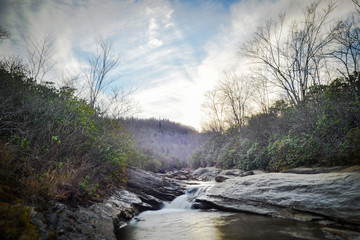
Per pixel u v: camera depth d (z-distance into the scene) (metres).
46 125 5.45
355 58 9.82
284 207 5.48
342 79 10.27
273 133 11.91
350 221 4.13
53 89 7.62
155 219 5.86
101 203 5.32
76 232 3.37
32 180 3.97
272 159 10.38
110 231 4.01
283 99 14.34
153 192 8.65
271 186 6.41
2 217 2.68
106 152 6.89
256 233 4.18
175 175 15.57
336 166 6.84
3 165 3.72
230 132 19.48
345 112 7.79
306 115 9.77
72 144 5.64
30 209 3.26
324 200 4.85
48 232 2.96
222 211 6.61
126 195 7.00
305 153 8.23
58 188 4.49
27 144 4.21
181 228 4.87
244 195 6.73
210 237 4.10
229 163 15.21
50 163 4.80
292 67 13.91
